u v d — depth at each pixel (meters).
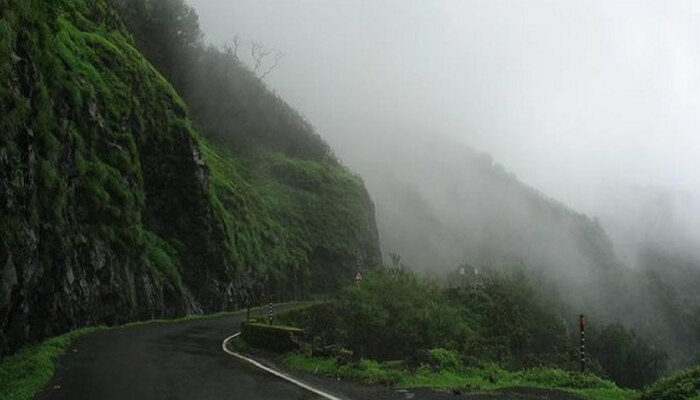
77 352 17.92
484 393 11.91
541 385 13.20
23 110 18.53
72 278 24.11
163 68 76.19
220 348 20.20
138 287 32.06
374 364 15.22
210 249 42.97
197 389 11.96
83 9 41.38
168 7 81.00
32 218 19.39
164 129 41.88
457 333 30.97
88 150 29.58
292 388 12.19
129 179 33.59
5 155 16.94
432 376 14.08
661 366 56.16
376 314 28.23
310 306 28.38
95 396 11.24
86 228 27.30
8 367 14.93
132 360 16.28
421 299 31.73
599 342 54.28
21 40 19.97
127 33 49.16
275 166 76.62
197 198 42.84
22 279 17.83
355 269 72.31
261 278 52.25
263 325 20.47
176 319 34.88
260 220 59.19
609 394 12.16
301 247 65.19
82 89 30.08
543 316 46.25
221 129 78.56
